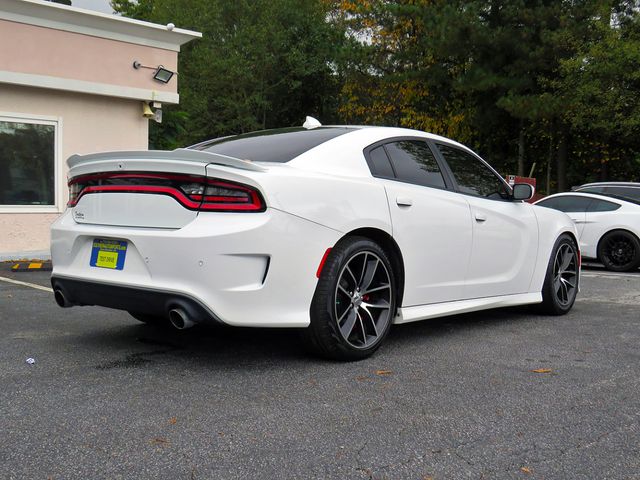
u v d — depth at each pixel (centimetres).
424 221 414
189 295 316
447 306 442
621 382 338
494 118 2303
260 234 321
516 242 506
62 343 403
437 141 467
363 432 259
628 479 221
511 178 1778
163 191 334
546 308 549
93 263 360
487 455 239
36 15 970
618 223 1018
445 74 2339
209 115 3397
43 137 1016
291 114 3656
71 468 221
